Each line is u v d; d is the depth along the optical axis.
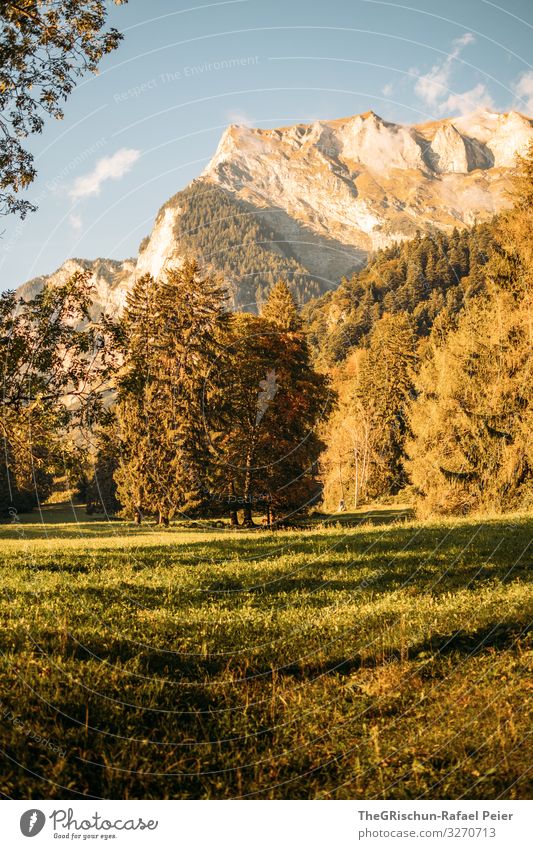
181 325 25.58
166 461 26.20
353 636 6.80
